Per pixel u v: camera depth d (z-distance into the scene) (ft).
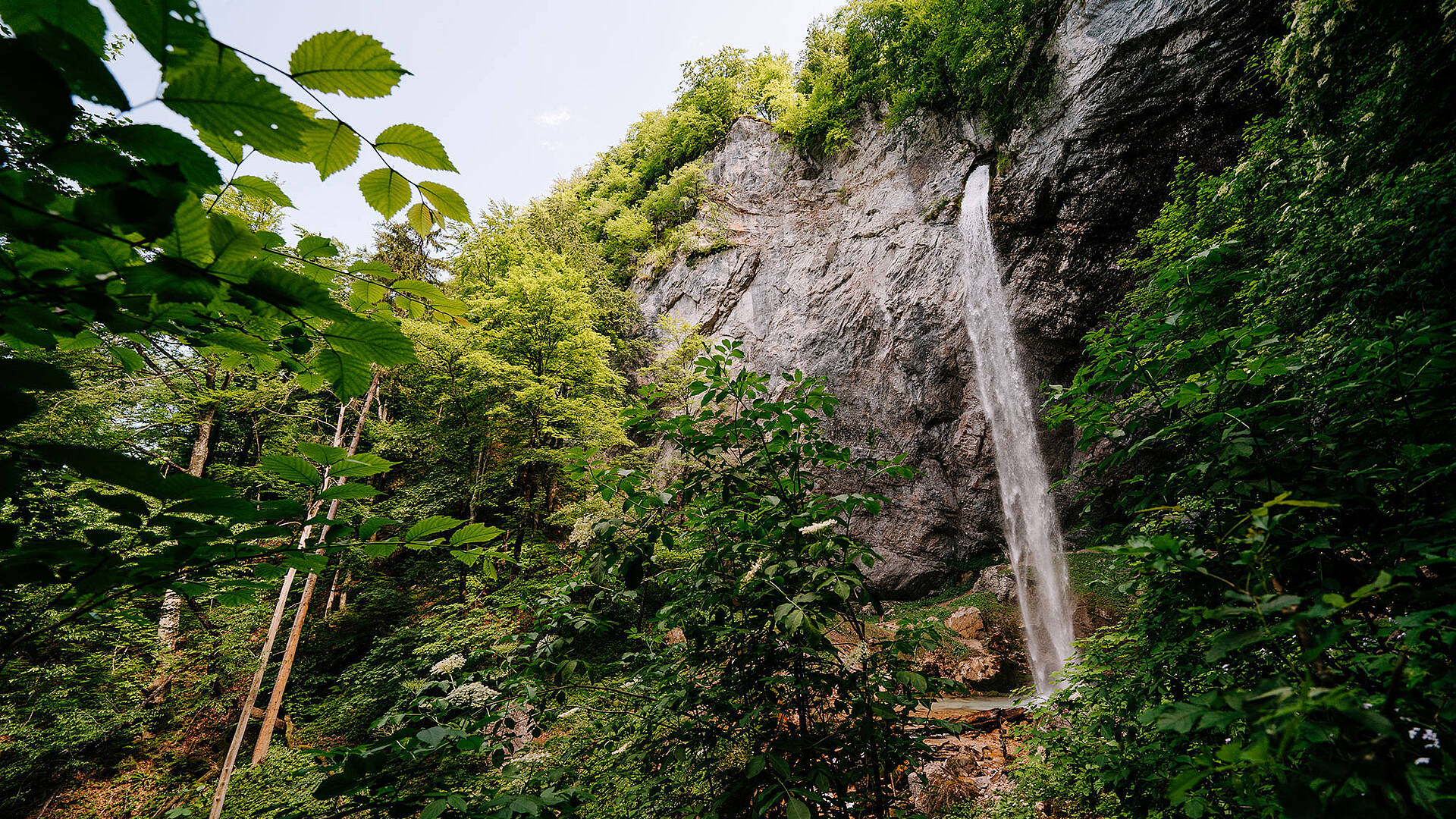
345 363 2.51
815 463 6.38
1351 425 4.29
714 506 6.10
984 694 32.78
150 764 25.34
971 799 15.99
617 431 38.93
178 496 1.86
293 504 2.19
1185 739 4.75
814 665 5.60
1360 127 14.76
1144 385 5.29
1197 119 37.14
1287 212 15.81
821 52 64.69
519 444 38.81
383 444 36.73
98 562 2.04
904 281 51.57
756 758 4.58
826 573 5.10
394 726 4.83
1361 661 3.59
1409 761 2.44
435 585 36.81
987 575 44.78
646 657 6.65
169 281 1.91
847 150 62.08
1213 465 4.63
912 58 56.29
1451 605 2.93
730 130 74.95
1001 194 46.52
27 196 1.47
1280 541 4.15
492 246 53.31
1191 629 4.70
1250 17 34.55
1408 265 10.61
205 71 1.53
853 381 53.16
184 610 27.37
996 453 46.57
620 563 6.08
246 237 1.86
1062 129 42.93
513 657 6.14
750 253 64.54
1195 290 5.14
